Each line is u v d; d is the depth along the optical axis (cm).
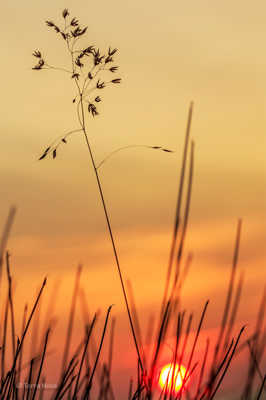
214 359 340
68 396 340
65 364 347
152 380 342
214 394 337
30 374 344
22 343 346
